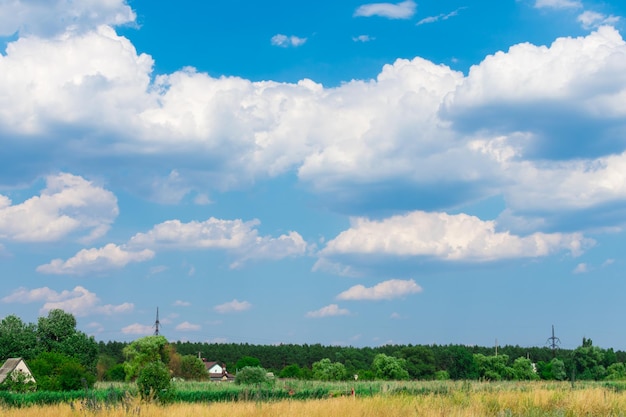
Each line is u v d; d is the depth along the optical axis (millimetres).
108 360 129375
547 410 26281
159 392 37844
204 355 193125
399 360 119750
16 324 105000
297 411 24594
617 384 58062
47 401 44000
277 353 191750
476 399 29000
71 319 108438
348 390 50438
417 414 23312
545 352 185500
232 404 28109
